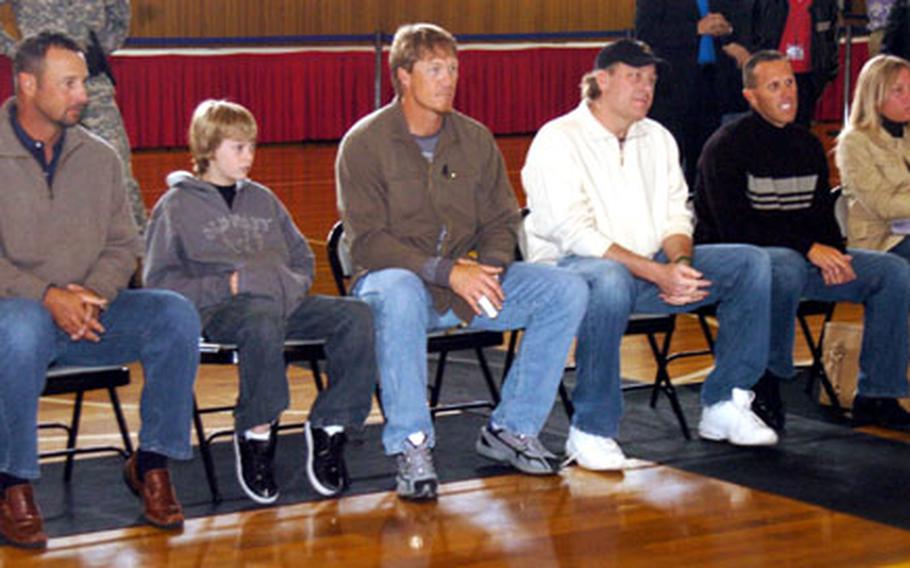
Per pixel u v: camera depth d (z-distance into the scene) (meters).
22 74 3.79
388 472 4.37
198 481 4.27
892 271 4.93
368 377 4.07
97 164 3.94
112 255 3.93
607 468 4.39
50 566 3.54
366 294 4.16
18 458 3.63
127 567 3.53
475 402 4.85
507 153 13.98
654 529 3.84
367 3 14.73
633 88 4.64
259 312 3.98
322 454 4.12
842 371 5.16
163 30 13.62
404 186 4.29
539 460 4.34
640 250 4.75
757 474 4.37
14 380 3.59
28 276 3.73
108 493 4.14
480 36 15.15
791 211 4.99
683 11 6.88
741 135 4.98
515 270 4.36
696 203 5.08
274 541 3.73
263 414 3.96
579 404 4.43
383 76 14.68
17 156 3.82
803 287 4.89
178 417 3.81
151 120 13.57
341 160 4.30
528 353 4.35
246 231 4.21
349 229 4.29
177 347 3.79
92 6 6.16
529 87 15.51
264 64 14.15
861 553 3.66
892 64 5.28
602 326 4.36
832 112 16.20
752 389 4.92
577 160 4.67
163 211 4.19
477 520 3.92
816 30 7.48
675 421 5.02
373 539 3.75
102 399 5.24
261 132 14.26
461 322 4.40
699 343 6.28
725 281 4.69
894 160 5.29
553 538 3.77
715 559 3.61
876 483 4.29
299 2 14.35
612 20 15.90
